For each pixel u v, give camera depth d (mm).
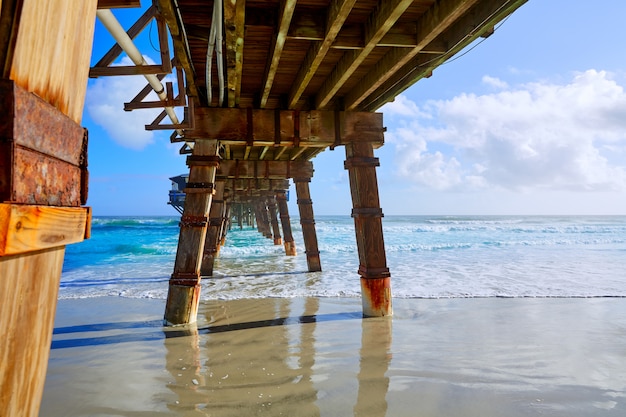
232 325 5445
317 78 5508
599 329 5273
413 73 4750
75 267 13438
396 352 4312
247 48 4547
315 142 5840
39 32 753
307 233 11258
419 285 8727
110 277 10930
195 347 4500
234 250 17625
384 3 3422
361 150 5875
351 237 28125
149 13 3098
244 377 3627
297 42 4398
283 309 6418
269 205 19984
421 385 3445
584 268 11930
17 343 781
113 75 3170
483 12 3436
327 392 3301
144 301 7465
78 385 3445
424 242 24375
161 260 15734
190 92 5195
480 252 17703
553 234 31906
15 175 661
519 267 12133
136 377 3631
